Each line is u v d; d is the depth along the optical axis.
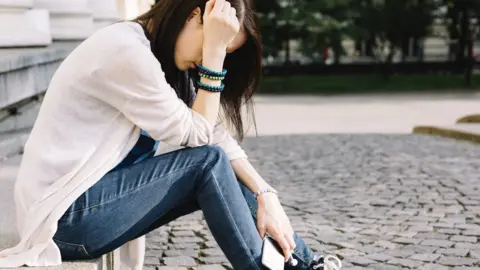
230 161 2.61
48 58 6.73
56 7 9.59
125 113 2.28
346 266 3.60
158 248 3.96
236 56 2.59
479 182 5.86
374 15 23.73
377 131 10.81
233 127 2.72
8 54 6.02
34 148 2.29
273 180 6.11
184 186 2.31
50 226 2.21
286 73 25.86
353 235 4.22
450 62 26.84
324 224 4.51
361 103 17.23
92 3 11.16
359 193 5.48
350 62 28.47
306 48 23.53
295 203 5.15
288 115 13.94
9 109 5.97
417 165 6.78
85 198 2.25
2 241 2.79
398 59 31.41
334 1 22.88
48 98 2.32
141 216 2.29
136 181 2.28
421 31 24.69
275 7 23.30
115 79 2.24
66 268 2.22
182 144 2.34
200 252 3.88
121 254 2.75
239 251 2.30
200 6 2.37
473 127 9.20
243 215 2.32
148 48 2.30
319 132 10.59
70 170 2.24
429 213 4.78
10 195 3.86
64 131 2.26
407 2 24.38
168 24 2.36
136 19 2.43
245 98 2.66
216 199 2.29
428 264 3.62
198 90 2.40
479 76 25.81
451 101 17.64
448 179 6.02
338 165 6.86
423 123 12.32
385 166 6.75
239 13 2.41
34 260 2.24
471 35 26.17
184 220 4.60
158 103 2.25
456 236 4.16
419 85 23.52
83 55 2.27
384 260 3.70
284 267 2.58
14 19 7.47
